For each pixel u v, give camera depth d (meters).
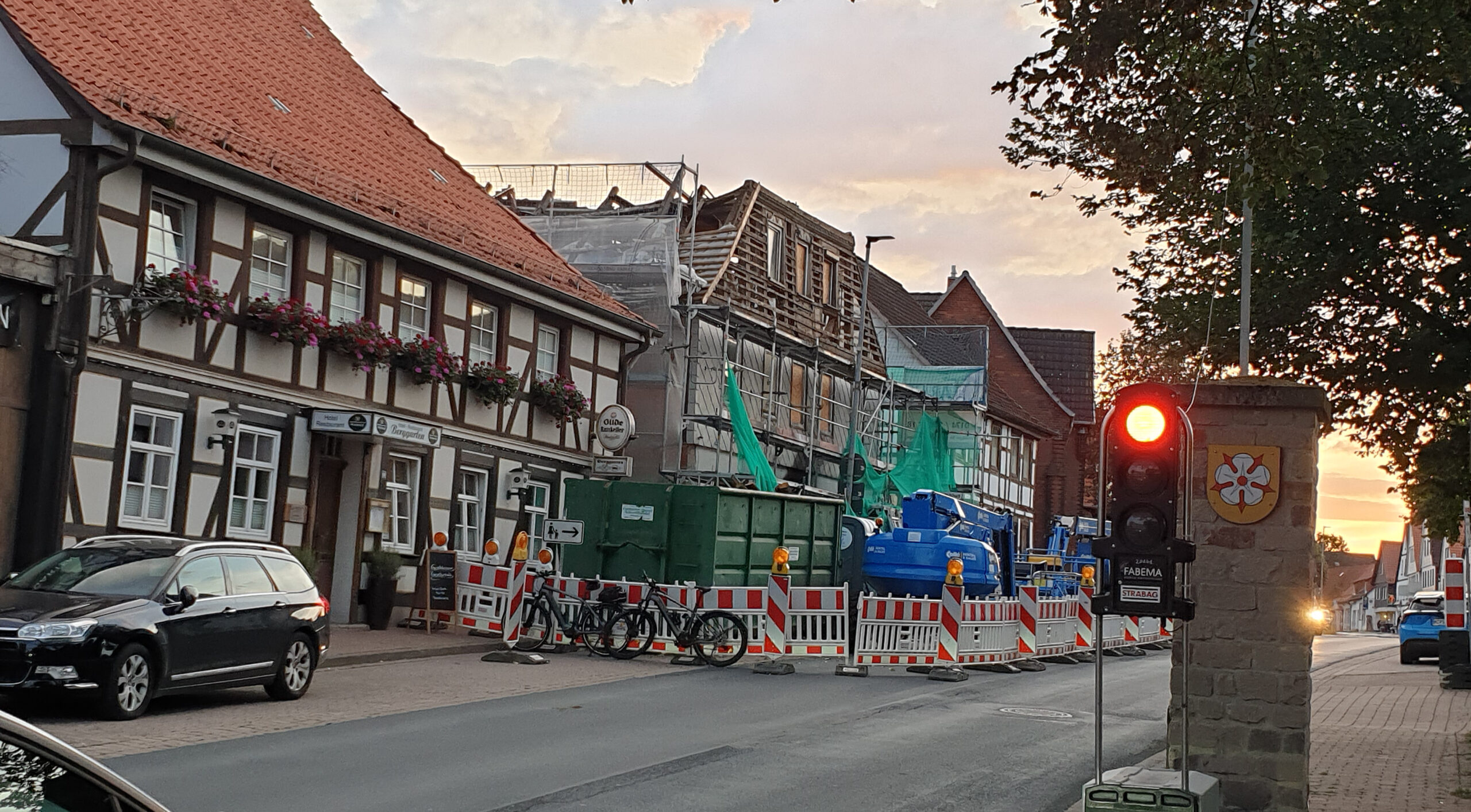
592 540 23.03
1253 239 14.75
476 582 23.42
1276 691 9.87
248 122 23.12
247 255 21.56
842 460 41.34
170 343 20.12
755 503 23.66
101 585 13.57
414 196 26.95
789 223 40.44
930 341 52.59
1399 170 14.06
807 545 25.02
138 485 19.70
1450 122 14.04
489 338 27.83
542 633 22.34
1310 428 9.92
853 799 10.30
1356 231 14.35
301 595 15.24
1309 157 11.01
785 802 10.04
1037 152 13.47
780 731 13.67
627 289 35.50
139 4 23.39
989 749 13.16
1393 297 14.51
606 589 21.72
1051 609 26.45
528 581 22.41
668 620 21.25
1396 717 19.03
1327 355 14.98
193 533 20.59
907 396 47.62
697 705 15.59
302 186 22.53
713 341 36.16
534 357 29.17
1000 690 19.38
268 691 14.87
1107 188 13.38
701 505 22.67
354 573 23.83
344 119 27.42
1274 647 9.90
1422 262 14.61
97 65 20.19
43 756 3.04
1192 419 10.12
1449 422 15.37
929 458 46.12
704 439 35.75
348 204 23.58
